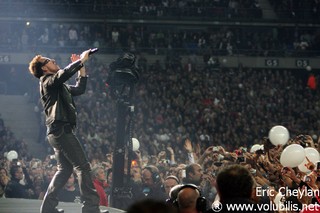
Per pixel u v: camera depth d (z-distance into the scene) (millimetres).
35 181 16047
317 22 48250
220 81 39594
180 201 6879
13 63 43875
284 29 48625
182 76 40188
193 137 33219
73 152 9352
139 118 33312
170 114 35094
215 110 36188
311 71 46375
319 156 9898
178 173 12242
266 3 49719
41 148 34469
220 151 11266
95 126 31719
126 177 11938
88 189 9430
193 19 47531
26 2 46250
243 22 47906
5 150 28781
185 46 45312
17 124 38875
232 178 5980
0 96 40938
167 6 47656
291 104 38281
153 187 12008
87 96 34844
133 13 47188
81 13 46781
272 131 10422
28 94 41375
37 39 44250
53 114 9305
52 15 46312
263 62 45844
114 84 11445
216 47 45562
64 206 10852
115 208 10719
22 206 10703
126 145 11594
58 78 9172
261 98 38875
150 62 44906
